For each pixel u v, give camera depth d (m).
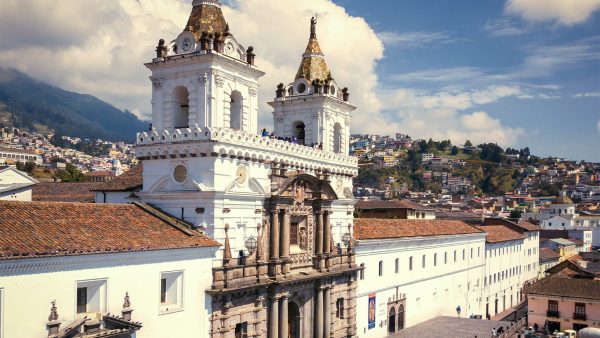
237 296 49.00
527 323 91.62
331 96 65.56
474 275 102.62
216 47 49.00
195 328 45.16
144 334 40.88
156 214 47.03
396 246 76.94
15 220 36.47
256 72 53.44
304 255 58.28
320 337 59.81
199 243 45.06
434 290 88.12
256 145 51.62
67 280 35.75
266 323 52.56
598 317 85.56
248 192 50.44
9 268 32.50
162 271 42.41
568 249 163.12
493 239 110.69
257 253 51.31
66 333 34.41
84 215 41.34
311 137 65.56
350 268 65.12
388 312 75.88
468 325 83.44
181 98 52.06
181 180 49.19
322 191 60.62
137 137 50.69
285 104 66.81
